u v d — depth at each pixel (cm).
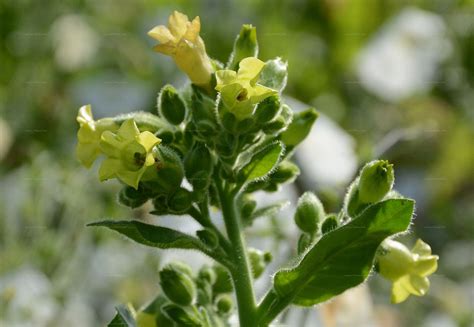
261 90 402
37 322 723
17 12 1015
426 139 1012
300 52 1149
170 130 432
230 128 409
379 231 393
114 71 1031
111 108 1009
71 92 993
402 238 987
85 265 763
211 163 417
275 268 625
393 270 421
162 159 408
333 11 1155
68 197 751
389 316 866
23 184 751
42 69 990
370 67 1138
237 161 438
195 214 426
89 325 752
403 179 1028
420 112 1103
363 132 1041
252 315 417
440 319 895
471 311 916
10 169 884
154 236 397
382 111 1110
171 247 406
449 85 1134
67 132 951
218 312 470
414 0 1180
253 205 452
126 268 786
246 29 441
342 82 1138
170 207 414
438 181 1038
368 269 404
